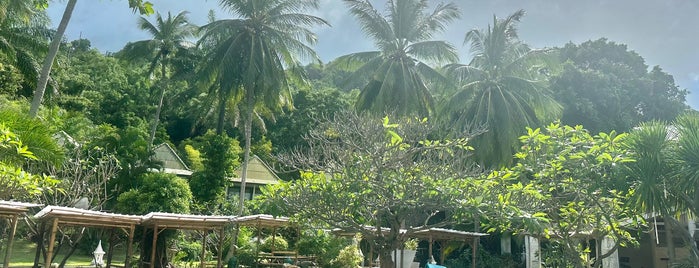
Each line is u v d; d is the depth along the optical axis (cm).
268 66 2609
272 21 2669
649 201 1128
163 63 3581
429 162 1177
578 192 1291
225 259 2295
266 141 4447
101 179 2331
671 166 1123
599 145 1280
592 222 1496
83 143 2273
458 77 2848
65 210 1365
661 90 4209
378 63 2850
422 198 1090
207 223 1694
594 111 3550
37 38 2256
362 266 2109
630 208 1237
